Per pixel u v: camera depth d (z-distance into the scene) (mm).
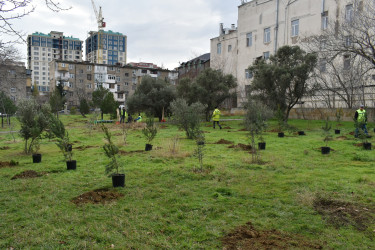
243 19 38500
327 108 25516
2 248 3627
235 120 29078
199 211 4770
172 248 3596
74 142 14742
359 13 20734
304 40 26672
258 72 22969
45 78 125625
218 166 7922
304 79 21000
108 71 74375
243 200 5281
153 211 4793
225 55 42875
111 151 6352
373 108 21625
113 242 3758
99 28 135625
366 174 6980
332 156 9508
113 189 6062
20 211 4891
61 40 127500
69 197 5602
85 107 41844
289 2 32188
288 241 3721
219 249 3562
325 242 3701
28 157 10305
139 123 24438
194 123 14367
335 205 4969
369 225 4168
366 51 20547
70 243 3729
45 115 12016
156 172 7461
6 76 15555
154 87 32219
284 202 5133
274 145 12086
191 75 53281
